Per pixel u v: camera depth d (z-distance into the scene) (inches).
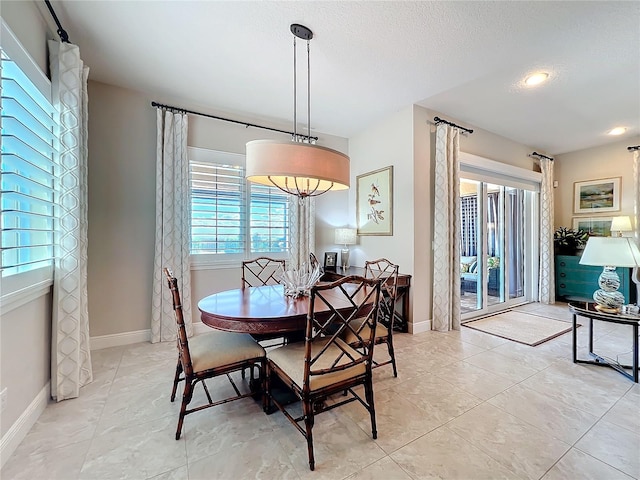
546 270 206.1
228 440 67.9
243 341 80.2
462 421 74.9
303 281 96.0
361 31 88.4
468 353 118.1
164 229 129.3
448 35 90.0
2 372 60.7
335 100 135.7
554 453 63.7
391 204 152.7
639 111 146.0
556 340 133.0
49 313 82.7
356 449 65.1
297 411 79.4
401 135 147.2
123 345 125.0
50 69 82.7
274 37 91.5
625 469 59.4
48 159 77.7
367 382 69.2
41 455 62.9
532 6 78.0
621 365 105.1
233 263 149.9
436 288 145.6
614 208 194.4
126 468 59.6
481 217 174.9
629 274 177.2
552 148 207.5
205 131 142.6
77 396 85.2
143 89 126.0
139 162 128.3
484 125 165.3
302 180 96.6
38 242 77.4
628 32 88.5
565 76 113.8
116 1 77.2
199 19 84.0
